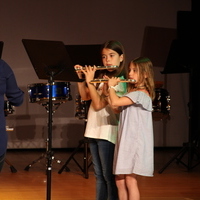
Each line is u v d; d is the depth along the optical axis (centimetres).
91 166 974
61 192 720
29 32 1205
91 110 534
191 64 945
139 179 836
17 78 1202
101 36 1237
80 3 1226
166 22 1259
